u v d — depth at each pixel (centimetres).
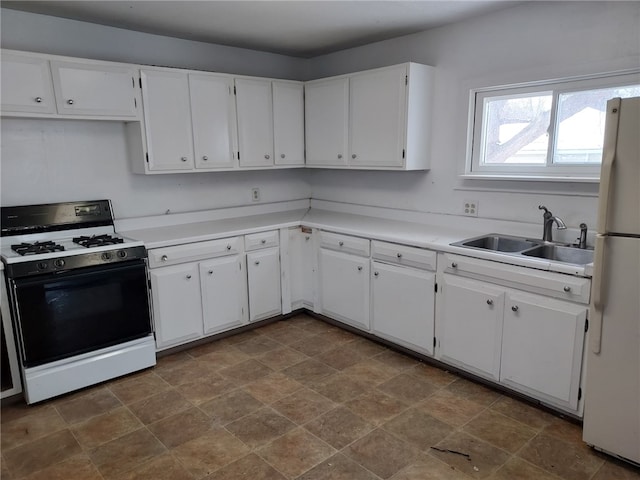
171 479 191
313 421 231
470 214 313
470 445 210
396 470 195
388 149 324
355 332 343
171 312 300
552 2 256
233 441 215
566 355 219
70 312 253
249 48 378
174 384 270
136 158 316
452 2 263
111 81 283
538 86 273
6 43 270
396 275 295
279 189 422
